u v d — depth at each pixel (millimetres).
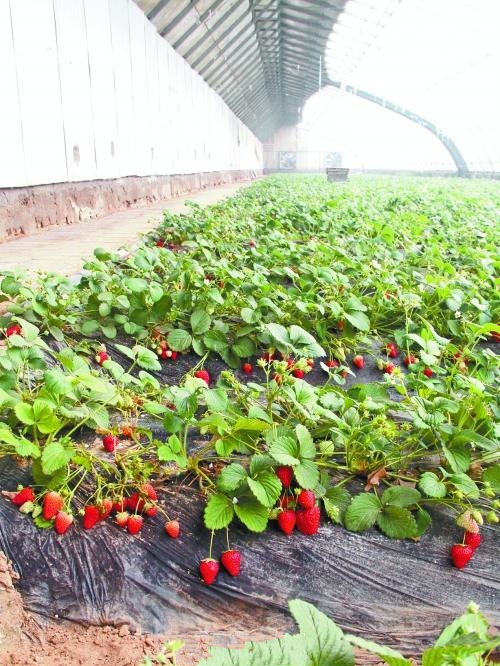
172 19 5430
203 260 2000
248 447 870
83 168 3477
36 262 1985
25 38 2646
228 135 10656
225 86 9359
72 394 856
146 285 1391
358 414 910
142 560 732
